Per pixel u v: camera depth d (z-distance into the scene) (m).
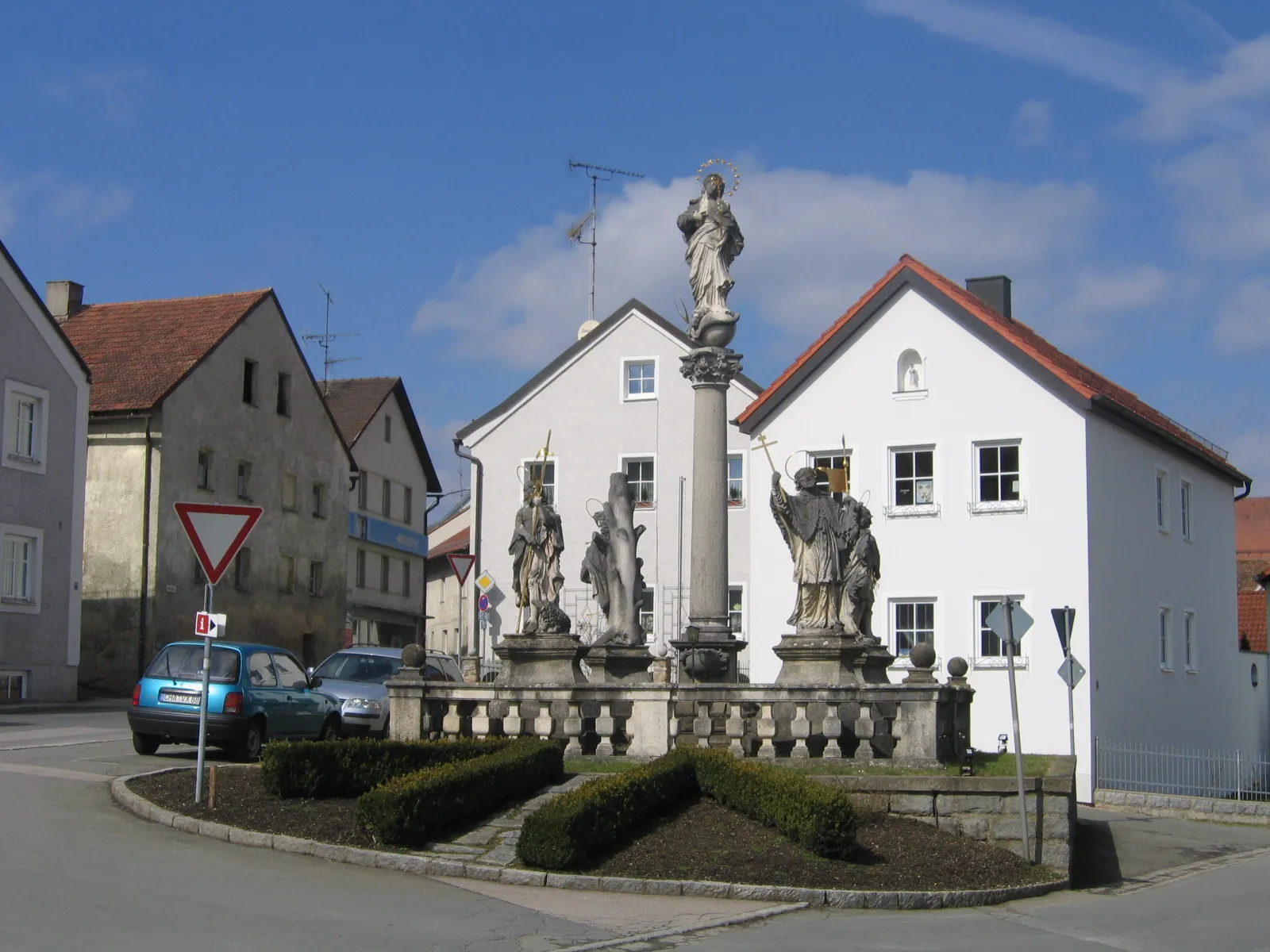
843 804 15.12
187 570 45.53
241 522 16.53
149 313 50.38
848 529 19.78
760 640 34.59
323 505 54.62
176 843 14.45
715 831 15.58
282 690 22.92
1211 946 13.16
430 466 68.38
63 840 14.17
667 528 44.75
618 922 12.49
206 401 46.91
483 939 11.34
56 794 17.12
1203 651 38.12
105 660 43.66
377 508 63.03
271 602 50.69
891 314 33.72
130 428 44.31
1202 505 38.97
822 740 18.62
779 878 14.45
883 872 15.11
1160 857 21.02
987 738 31.58
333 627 54.91
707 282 22.59
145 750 22.19
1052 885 16.27
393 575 64.38
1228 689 39.88
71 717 32.75
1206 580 38.84
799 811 15.16
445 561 71.38
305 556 53.12
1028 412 32.12
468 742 17.44
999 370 32.50
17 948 9.86
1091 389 31.89
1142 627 34.06
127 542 43.91
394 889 13.09
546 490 46.00
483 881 13.84
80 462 40.00
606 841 14.81
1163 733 34.69
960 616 32.28
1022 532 31.86
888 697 18.34
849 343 34.19
